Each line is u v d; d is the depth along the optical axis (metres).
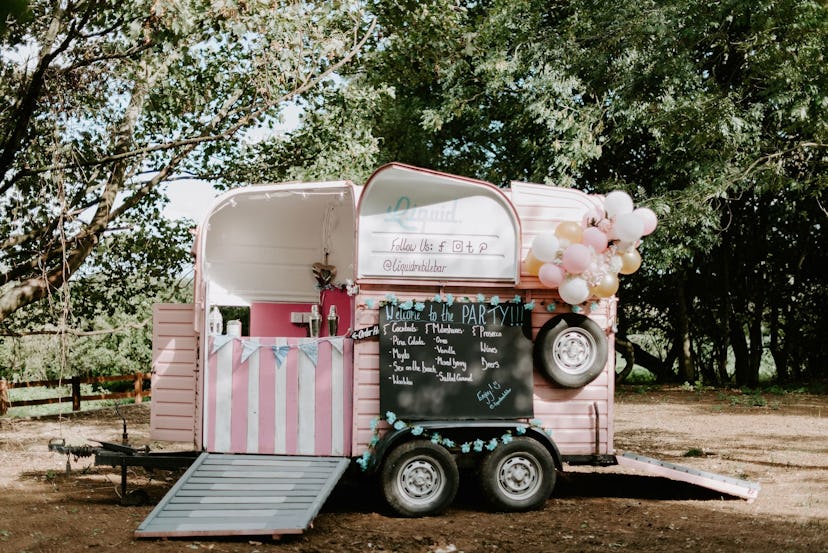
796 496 8.06
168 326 8.10
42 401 16.77
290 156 14.03
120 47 11.33
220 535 6.26
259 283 9.76
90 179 12.28
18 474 9.40
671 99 17.05
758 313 24.02
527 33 19.06
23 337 13.83
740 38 18.69
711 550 5.98
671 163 18.31
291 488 6.83
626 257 7.68
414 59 14.52
